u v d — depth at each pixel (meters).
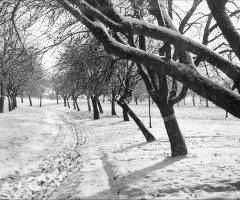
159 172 6.64
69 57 9.27
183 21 8.51
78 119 29.44
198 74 3.72
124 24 3.61
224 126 20.81
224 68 3.71
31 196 6.01
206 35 8.27
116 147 11.66
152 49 10.97
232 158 8.12
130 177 6.32
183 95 8.14
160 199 4.75
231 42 3.96
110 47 3.89
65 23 7.77
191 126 20.81
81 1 3.58
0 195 6.09
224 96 3.53
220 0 3.87
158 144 11.74
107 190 5.68
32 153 11.39
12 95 36.41
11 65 6.59
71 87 14.16
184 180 5.84
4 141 12.66
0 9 5.48
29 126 19.36
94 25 3.88
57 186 6.63
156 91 8.48
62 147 13.20
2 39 6.31
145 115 36.03
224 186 5.31
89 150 11.74
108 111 41.38
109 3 3.60
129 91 13.40
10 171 8.39
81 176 7.04
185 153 8.70
